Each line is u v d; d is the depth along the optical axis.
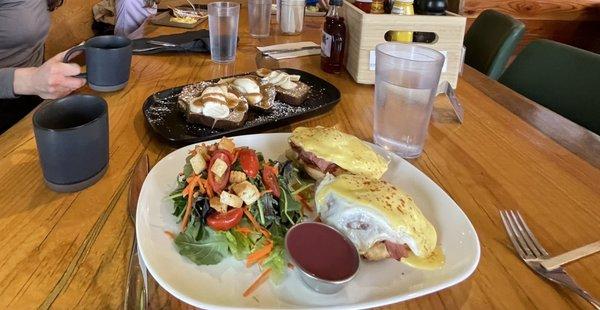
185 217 0.52
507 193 0.67
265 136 0.75
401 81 0.73
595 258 0.54
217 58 1.24
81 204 0.57
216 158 0.55
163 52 1.29
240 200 0.51
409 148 0.77
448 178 0.71
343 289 0.46
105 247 0.50
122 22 1.77
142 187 0.57
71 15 2.00
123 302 0.43
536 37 2.47
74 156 0.57
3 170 0.63
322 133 0.67
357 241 0.50
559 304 0.47
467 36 1.67
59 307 0.42
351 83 1.13
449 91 1.02
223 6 1.23
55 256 0.48
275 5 1.95
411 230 0.49
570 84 1.12
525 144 0.84
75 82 0.93
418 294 0.45
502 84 1.29
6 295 0.43
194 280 0.45
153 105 0.88
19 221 0.53
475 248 0.51
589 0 2.37
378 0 1.11
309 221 0.55
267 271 0.48
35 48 1.48
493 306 0.47
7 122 1.34
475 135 0.87
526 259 0.53
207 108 0.78
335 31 1.14
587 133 0.89
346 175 0.57
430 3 1.08
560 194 0.68
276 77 0.99
